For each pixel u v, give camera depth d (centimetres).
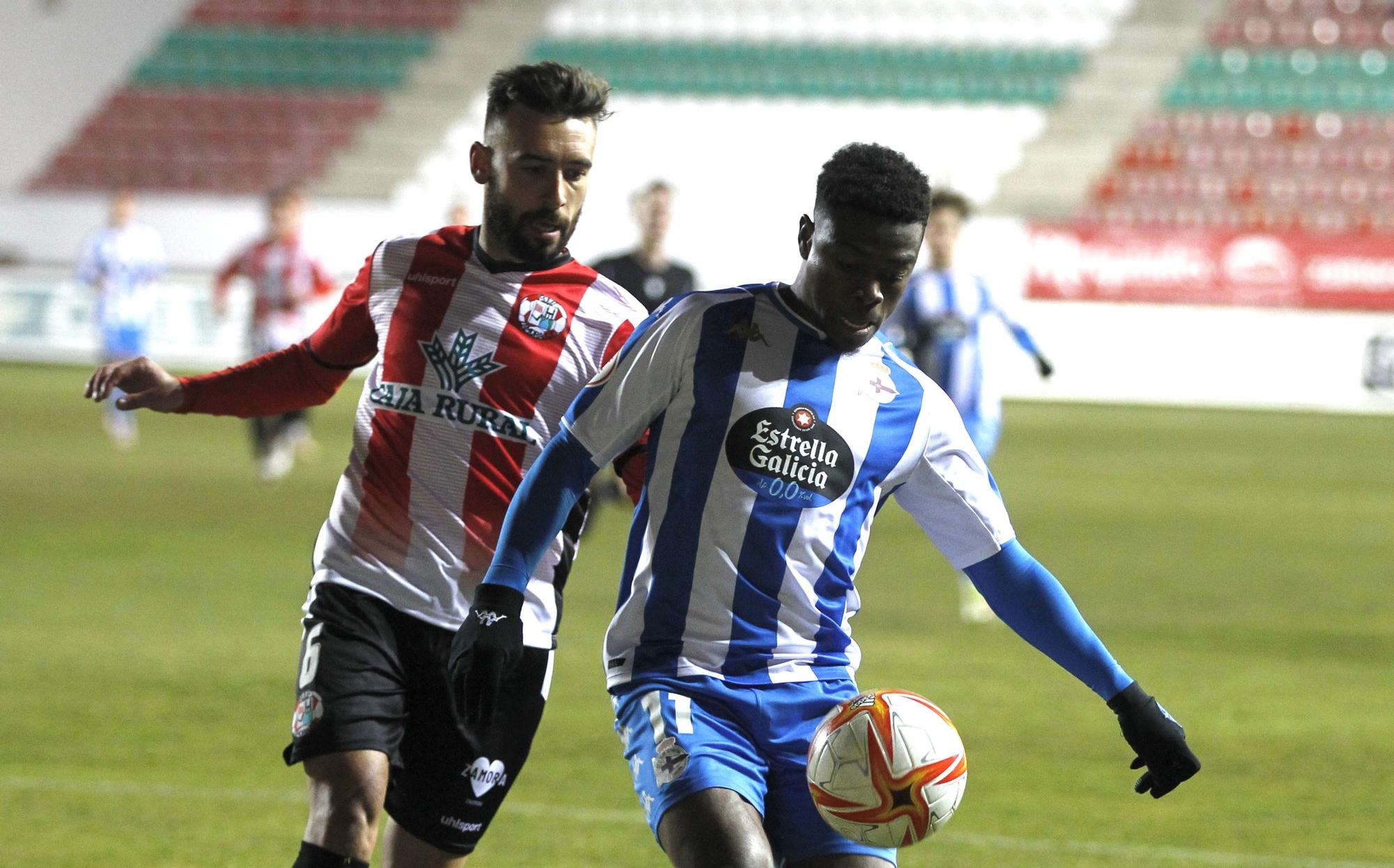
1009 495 5962
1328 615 3812
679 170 11781
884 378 1272
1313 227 11362
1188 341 9938
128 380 1530
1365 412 9650
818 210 1203
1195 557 4644
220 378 1544
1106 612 3794
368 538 1445
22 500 5128
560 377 1453
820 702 1235
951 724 1206
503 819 2120
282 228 6256
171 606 3534
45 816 2066
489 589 1227
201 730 2527
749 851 1138
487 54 13200
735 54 12888
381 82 13050
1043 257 10338
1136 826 2138
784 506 1225
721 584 1230
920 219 1192
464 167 12244
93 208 11744
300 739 1373
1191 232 10169
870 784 1171
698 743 1196
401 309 1474
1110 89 12319
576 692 2891
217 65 13250
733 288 1283
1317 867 1972
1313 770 2455
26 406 8175
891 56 12794
